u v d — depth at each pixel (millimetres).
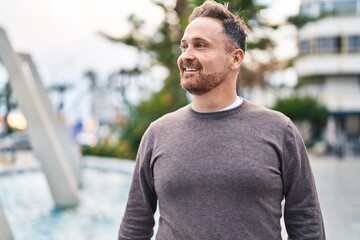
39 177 16109
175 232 2029
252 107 2127
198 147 2037
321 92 37469
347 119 37250
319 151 32781
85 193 12094
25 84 9906
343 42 36156
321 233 2090
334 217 9430
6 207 9969
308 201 2088
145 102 21859
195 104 2137
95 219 8562
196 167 1999
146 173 2219
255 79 22094
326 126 37438
